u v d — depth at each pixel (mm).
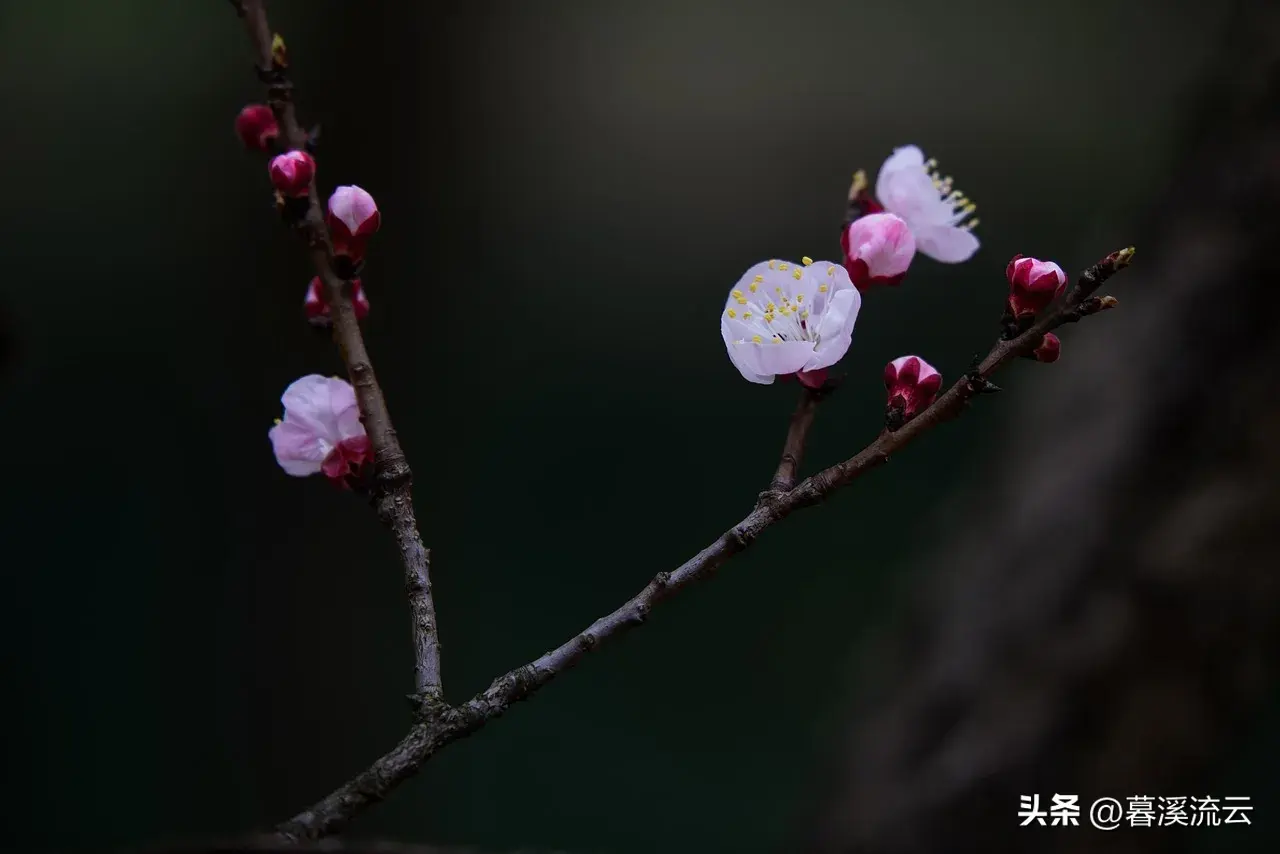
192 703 1988
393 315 1768
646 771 2291
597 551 2582
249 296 1760
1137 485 1128
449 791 2203
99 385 2527
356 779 656
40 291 2615
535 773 2271
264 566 1744
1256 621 1101
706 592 2529
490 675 2381
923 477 2574
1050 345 675
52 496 2451
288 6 1831
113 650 2266
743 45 3211
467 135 1809
